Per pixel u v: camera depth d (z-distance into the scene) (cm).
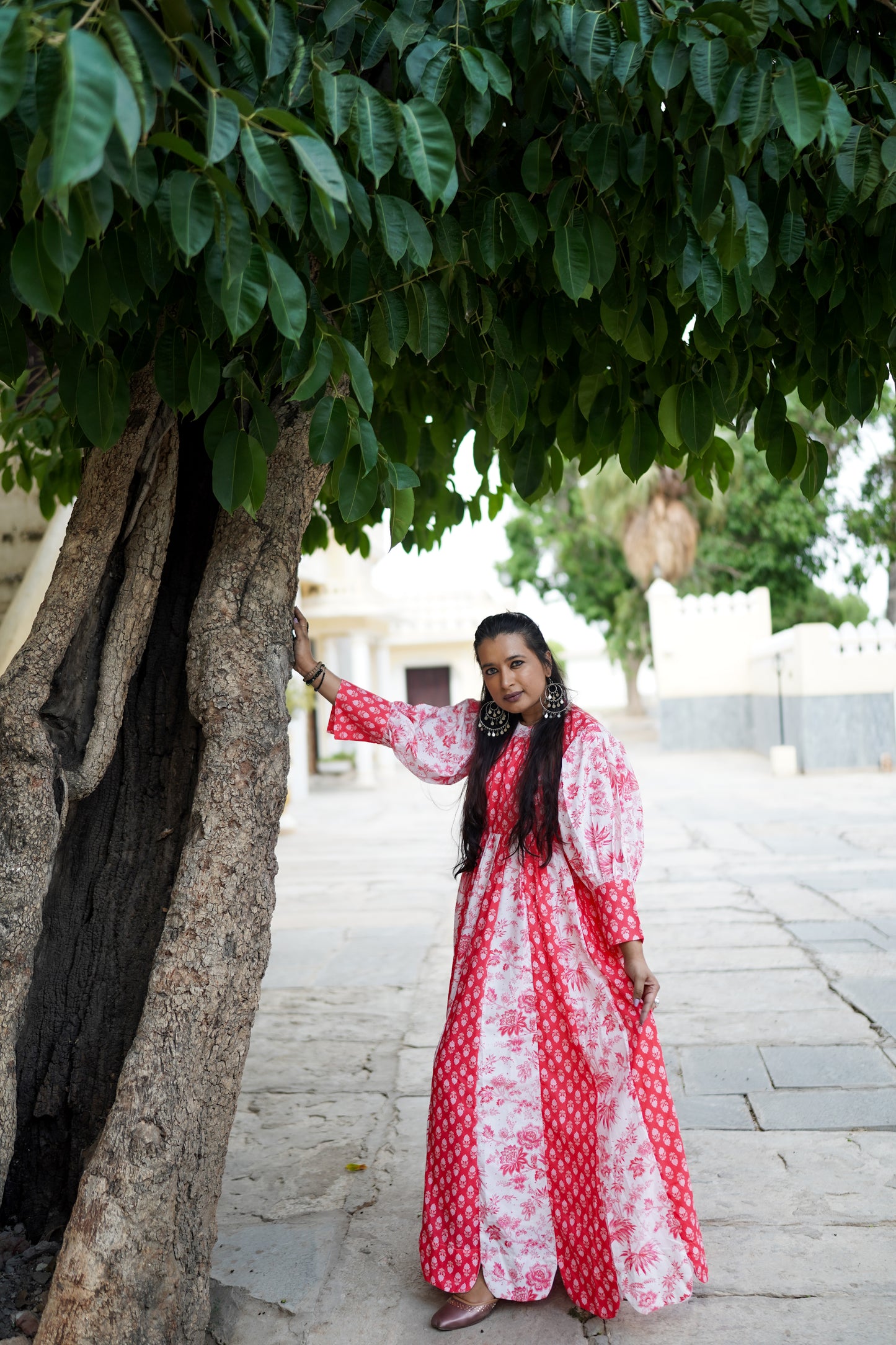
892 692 1627
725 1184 296
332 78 163
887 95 200
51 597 230
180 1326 206
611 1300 223
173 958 213
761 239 196
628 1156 228
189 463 265
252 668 228
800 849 902
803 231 219
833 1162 306
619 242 240
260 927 222
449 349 301
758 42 177
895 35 224
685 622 2114
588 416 291
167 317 211
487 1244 232
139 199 143
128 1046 255
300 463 246
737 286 212
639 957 228
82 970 258
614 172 196
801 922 614
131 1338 197
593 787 232
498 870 245
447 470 402
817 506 1975
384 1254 264
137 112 113
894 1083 363
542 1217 233
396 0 190
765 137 201
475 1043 235
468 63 174
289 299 155
